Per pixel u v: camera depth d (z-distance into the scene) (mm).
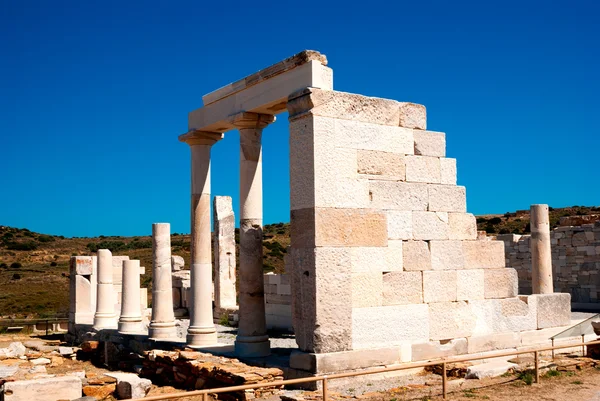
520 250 31547
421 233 13969
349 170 12930
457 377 13148
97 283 25594
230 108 15531
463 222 14758
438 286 14086
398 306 13375
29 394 13391
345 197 12797
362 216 13008
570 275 29656
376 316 13016
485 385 11992
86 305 27578
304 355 12359
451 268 14367
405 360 13359
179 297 30484
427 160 14305
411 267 13695
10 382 13359
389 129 13711
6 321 32312
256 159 15188
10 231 87312
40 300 49156
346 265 12688
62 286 55531
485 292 14945
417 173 14094
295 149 12914
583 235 29141
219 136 17141
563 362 14062
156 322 19422
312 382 12086
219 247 27625
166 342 17828
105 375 15125
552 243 30500
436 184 14414
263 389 11961
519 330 15453
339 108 12914
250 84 14703
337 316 12484
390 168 13625
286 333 21172
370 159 13305
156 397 8805
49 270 64000
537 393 11328
